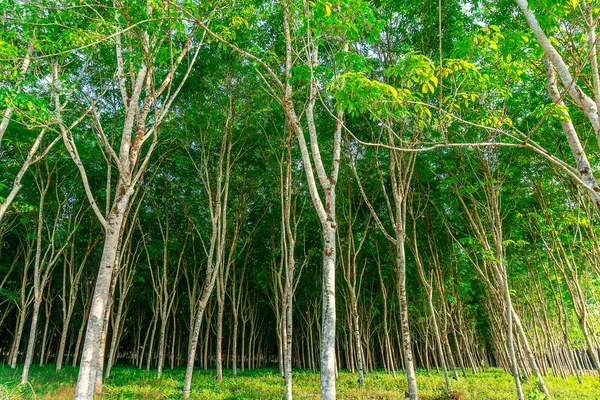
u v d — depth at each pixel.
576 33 6.59
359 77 5.19
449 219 18.02
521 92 11.26
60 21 9.25
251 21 13.25
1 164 16.48
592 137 11.12
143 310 31.31
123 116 16.72
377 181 17.27
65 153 16.50
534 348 27.34
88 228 21.81
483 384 17.61
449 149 14.85
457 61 5.56
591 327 21.58
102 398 12.89
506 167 13.51
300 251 23.80
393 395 14.59
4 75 8.10
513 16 9.82
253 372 25.61
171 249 22.95
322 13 6.28
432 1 11.40
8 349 34.03
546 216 14.83
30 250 21.50
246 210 21.02
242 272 25.30
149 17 8.60
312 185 8.43
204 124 16.55
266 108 14.78
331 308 7.72
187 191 20.80
